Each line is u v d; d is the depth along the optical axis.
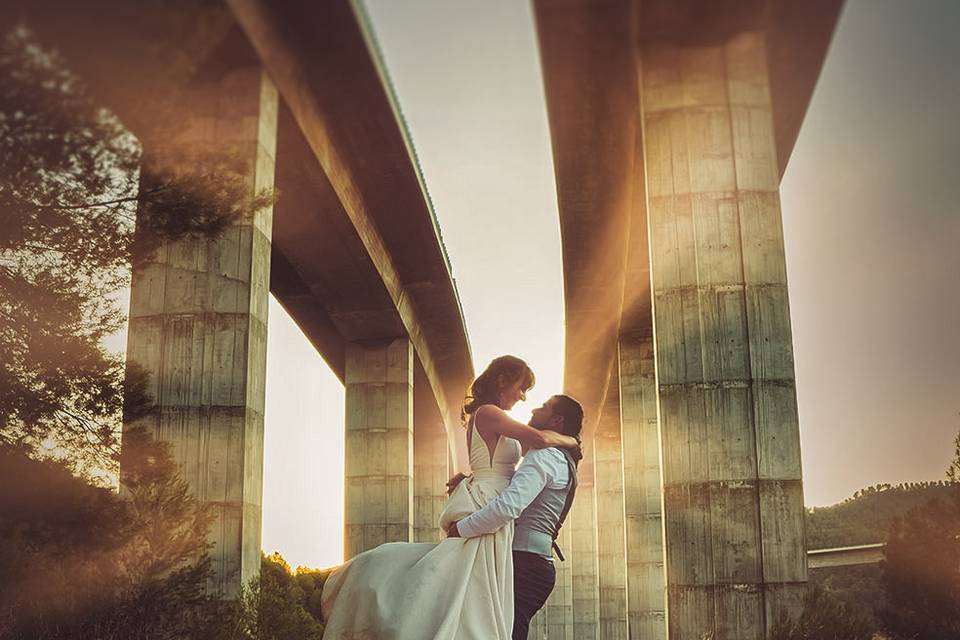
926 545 19.39
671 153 12.59
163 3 5.11
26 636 7.51
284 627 11.45
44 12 4.70
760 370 12.14
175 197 7.85
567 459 4.11
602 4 13.09
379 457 30.78
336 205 20.30
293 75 14.88
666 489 12.20
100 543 7.82
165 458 8.80
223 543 11.58
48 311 8.23
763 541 11.84
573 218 22.72
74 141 5.88
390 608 3.68
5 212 7.21
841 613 10.93
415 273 28.48
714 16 12.22
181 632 8.77
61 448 8.45
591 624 50.44
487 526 3.80
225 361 12.03
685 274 12.40
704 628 11.76
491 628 3.69
